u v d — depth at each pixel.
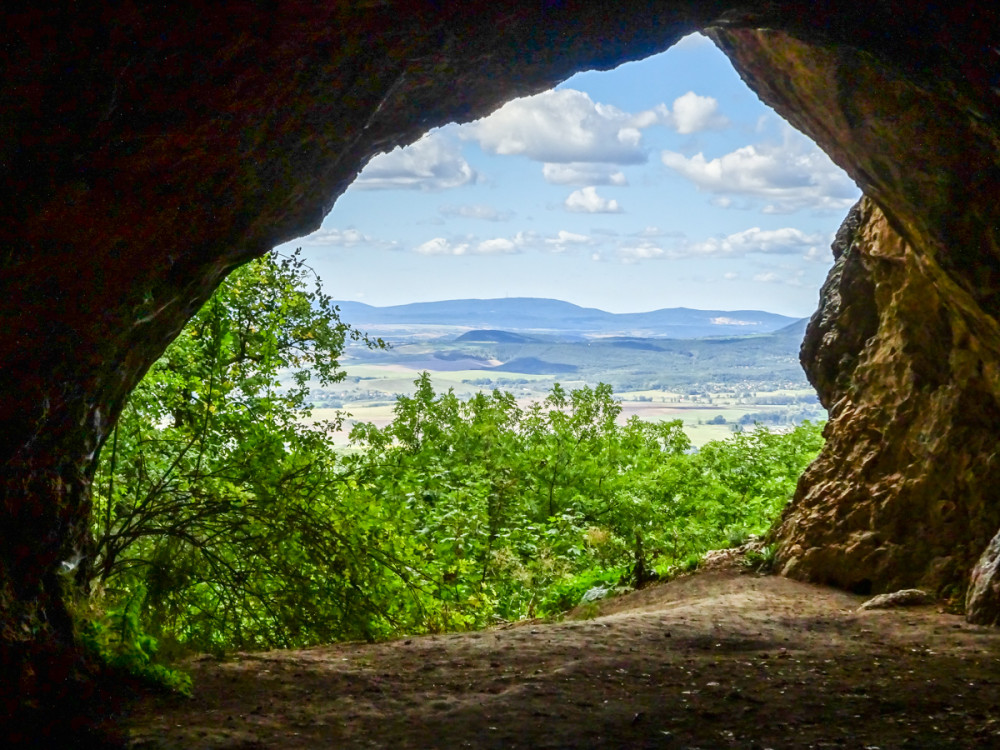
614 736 5.00
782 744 4.81
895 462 10.51
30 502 5.86
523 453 17.39
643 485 16.67
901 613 8.61
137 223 5.25
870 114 8.52
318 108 5.75
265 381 12.71
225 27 4.64
